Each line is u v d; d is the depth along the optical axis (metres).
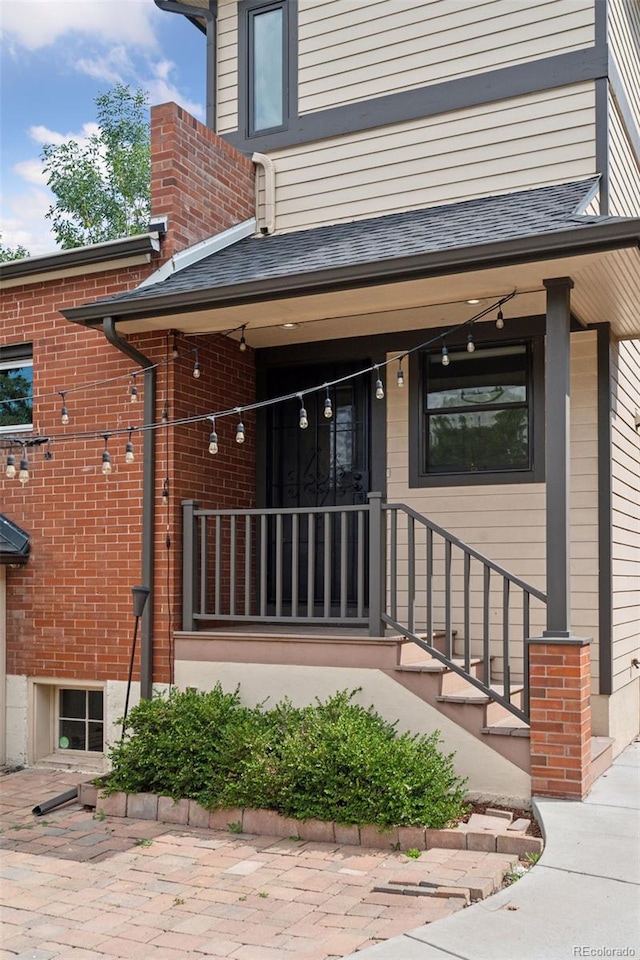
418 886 4.26
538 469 6.91
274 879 4.52
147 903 4.25
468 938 3.56
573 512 6.72
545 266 5.40
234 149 8.03
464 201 7.29
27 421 7.73
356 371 7.75
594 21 6.88
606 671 6.52
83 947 3.77
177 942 3.79
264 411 7.95
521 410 7.06
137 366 7.07
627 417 7.71
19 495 7.50
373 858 4.79
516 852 4.69
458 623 7.11
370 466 7.61
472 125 7.32
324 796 5.14
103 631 7.04
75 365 7.38
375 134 7.76
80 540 7.19
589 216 5.43
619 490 7.17
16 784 6.71
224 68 8.68
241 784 5.39
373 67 7.82
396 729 5.80
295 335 7.49
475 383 7.21
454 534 7.18
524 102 7.11
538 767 5.37
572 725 5.30
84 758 7.23
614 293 6.00
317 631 6.55
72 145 19.55
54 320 7.51
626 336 7.21
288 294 6.04
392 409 7.48
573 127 6.89
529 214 6.01
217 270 6.89
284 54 8.33
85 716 7.34
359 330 7.34
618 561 7.01
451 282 5.76
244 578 7.70
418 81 7.59
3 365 7.86
